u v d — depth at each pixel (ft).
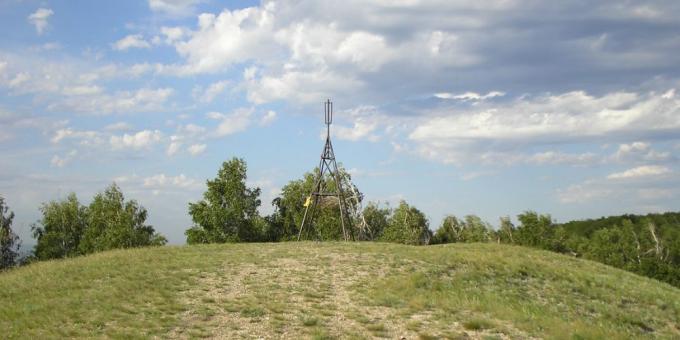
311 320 50.57
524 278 76.18
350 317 52.70
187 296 59.72
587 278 81.05
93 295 59.26
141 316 51.90
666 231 241.96
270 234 203.41
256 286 64.69
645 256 219.00
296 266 77.05
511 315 55.31
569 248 233.76
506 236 231.09
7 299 59.88
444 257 83.30
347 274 72.54
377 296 61.05
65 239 185.06
